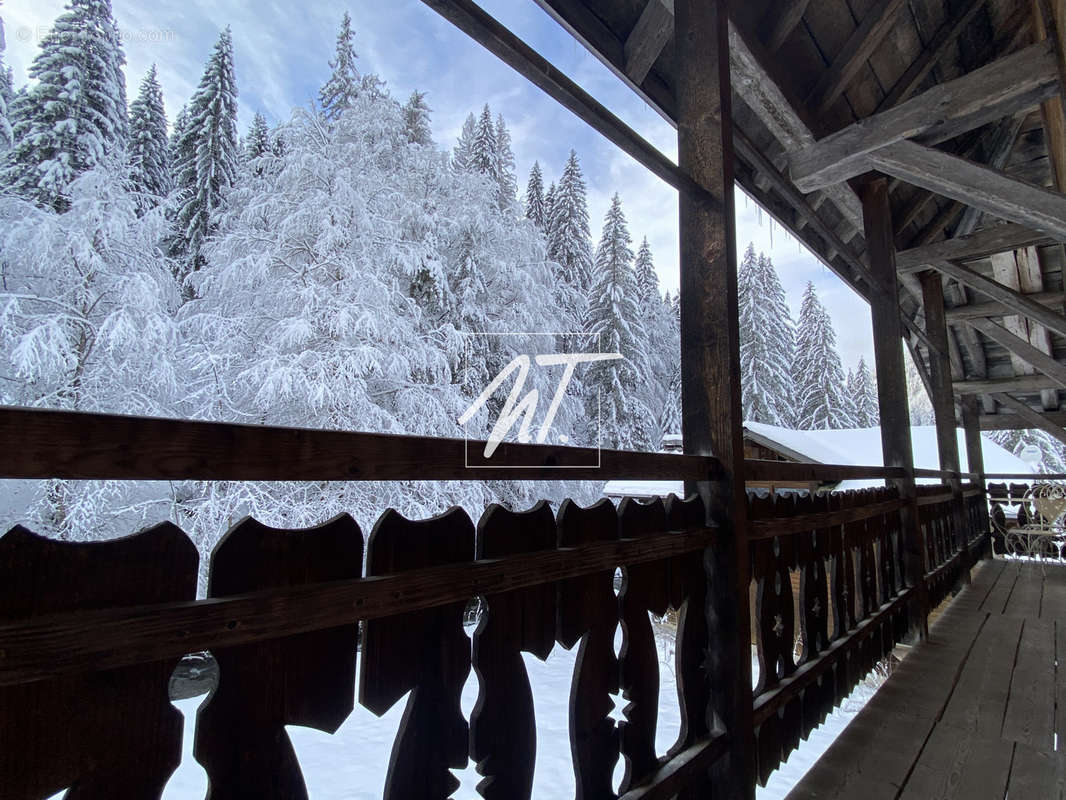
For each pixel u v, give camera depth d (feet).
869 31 8.54
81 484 19.81
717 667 4.82
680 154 5.65
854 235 13.80
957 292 18.35
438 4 3.32
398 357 26.32
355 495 23.65
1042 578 17.17
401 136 34.58
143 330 22.41
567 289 43.65
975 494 20.97
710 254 5.26
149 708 1.69
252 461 1.89
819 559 7.32
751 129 9.43
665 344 66.64
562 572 3.26
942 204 14.66
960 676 8.70
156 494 20.97
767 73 7.72
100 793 1.57
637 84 6.82
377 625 2.35
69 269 22.06
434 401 27.02
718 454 5.02
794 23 7.72
